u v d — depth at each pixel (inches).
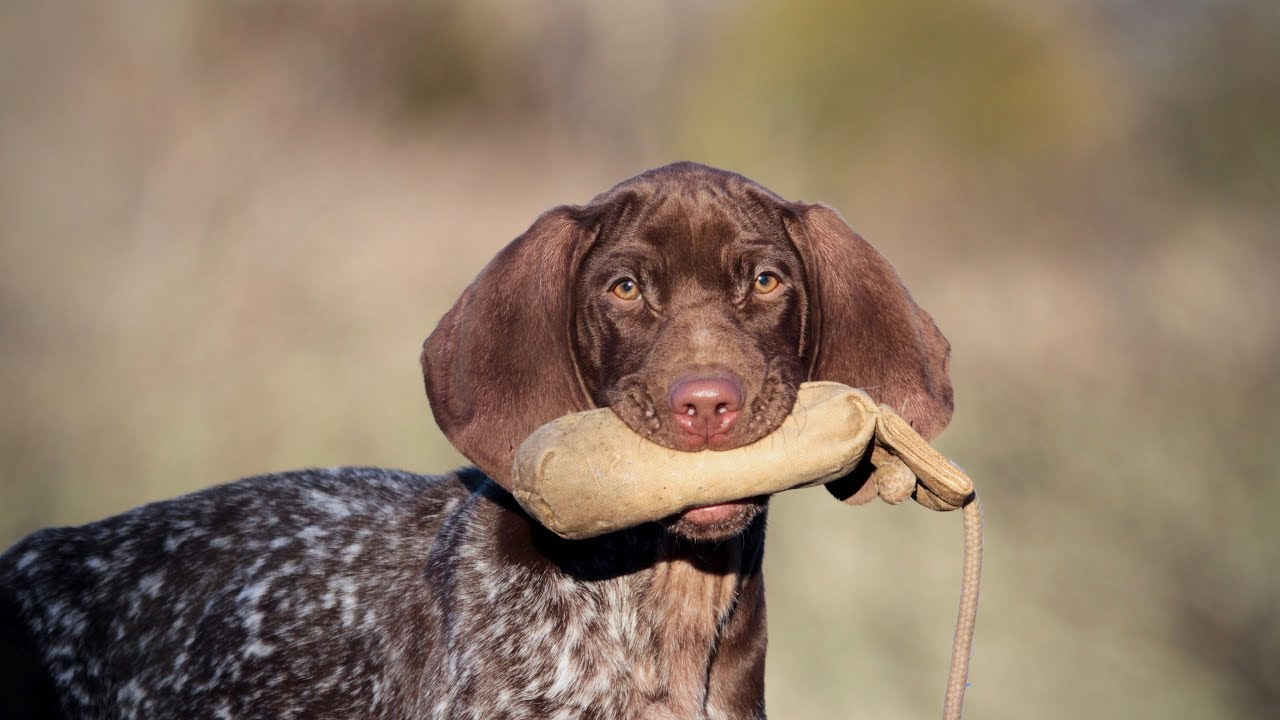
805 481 209.2
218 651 269.4
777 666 404.8
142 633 272.5
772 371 215.5
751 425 208.8
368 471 296.5
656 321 230.8
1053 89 1116.5
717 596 245.0
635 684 242.1
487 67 1228.5
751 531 250.4
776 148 1168.2
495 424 235.6
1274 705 411.2
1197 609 433.4
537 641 240.1
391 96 1121.4
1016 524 483.5
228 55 989.8
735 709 252.1
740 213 237.0
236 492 287.0
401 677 258.2
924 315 242.7
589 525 209.9
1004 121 1098.7
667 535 241.3
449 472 284.7
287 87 991.0
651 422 209.9
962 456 540.7
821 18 1181.1
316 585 271.0
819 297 243.1
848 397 211.5
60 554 278.5
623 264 232.8
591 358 237.0
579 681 239.0
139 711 269.7
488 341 237.0
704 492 207.9
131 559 277.9
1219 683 412.2
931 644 415.2
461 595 248.7
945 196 1055.0
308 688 265.1
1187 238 815.1
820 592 442.0
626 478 207.9
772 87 1179.3
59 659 269.3
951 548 477.4
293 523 279.6
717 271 231.6
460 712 241.3
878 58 1160.2
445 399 238.1
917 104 1128.8
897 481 213.5
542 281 239.6
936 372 239.3
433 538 269.1
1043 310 762.2
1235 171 820.6
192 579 275.3
